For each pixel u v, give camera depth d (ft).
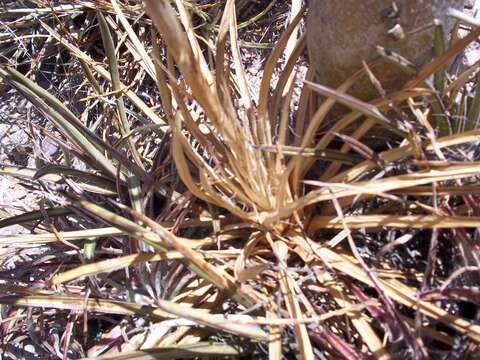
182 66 0.99
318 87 1.10
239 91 1.70
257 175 1.28
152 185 1.53
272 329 1.19
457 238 1.23
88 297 1.38
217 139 1.46
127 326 1.41
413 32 1.18
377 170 1.41
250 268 1.21
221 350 1.26
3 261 1.77
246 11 2.21
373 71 1.30
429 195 1.31
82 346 1.50
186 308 1.15
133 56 2.04
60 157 2.06
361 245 1.42
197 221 1.46
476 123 1.36
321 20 1.32
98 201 1.67
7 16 2.24
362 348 1.26
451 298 1.17
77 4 2.18
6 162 2.11
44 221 1.78
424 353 1.08
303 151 1.28
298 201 1.22
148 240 1.24
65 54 2.27
